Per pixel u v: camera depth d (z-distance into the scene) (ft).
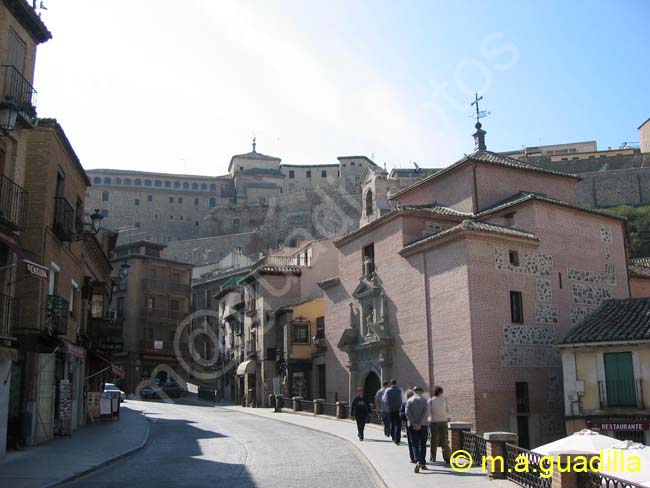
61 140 76.69
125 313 214.69
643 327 76.59
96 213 88.07
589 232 100.22
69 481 47.09
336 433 79.25
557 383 88.74
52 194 74.18
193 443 74.02
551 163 304.91
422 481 43.29
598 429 76.23
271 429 89.92
